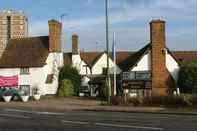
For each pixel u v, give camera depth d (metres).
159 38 59.84
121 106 38.56
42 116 27.69
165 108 35.00
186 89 59.00
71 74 70.88
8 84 69.94
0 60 75.12
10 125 22.12
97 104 43.34
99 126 20.75
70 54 89.62
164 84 59.59
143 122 22.48
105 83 56.50
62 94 67.56
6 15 116.44
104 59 87.50
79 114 29.41
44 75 71.56
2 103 48.25
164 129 19.02
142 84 49.19
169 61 61.16
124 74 49.59
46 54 72.69
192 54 84.81
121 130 18.86
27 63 72.00
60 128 20.30
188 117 26.33
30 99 56.97
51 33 73.38
